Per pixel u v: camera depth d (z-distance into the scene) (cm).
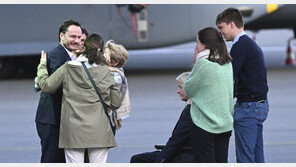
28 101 4462
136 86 5122
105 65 1759
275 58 8138
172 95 4538
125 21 6066
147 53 9650
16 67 6388
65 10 5991
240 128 1884
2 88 5247
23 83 5622
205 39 1684
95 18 6022
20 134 3216
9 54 6041
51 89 1761
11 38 6028
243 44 1842
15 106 4228
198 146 1692
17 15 6003
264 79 1873
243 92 1870
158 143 2920
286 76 5631
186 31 6116
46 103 1862
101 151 1769
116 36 6056
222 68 1678
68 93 1745
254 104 1867
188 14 6112
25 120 3656
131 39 6103
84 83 1734
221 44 1686
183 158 1761
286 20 6288
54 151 1877
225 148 1730
